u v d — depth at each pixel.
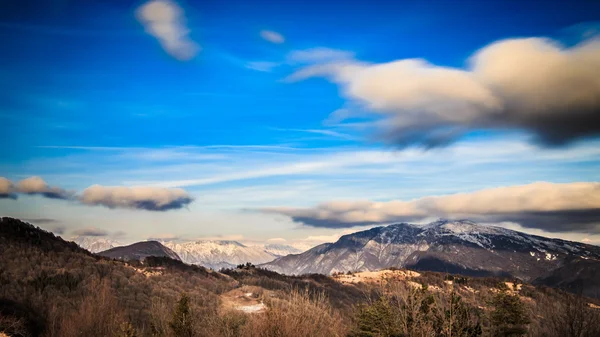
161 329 31.48
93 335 42.25
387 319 17.30
